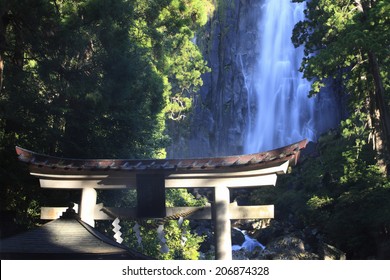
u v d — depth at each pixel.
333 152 36.53
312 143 66.62
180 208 16.02
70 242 12.11
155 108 27.53
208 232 43.75
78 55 23.81
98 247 11.96
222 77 74.12
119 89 22.78
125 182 16.14
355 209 36.81
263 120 73.50
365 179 35.03
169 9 32.97
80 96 23.03
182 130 69.94
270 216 15.63
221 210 15.64
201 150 70.94
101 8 22.75
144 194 15.76
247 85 74.19
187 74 48.94
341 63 31.02
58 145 23.70
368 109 36.25
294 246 35.81
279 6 76.88
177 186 15.83
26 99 22.81
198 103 72.12
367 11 27.89
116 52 22.91
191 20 34.00
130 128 25.06
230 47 74.81
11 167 22.11
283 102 73.81
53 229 12.64
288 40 75.94
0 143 22.33
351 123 35.56
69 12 23.59
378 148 34.44
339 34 30.23
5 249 11.63
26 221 22.30
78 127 23.36
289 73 74.75
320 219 42.38
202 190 53.59
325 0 30.61
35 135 23.19
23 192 22.50
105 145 23.89
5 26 21.09
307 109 72.50
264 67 75.25
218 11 75.31
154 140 30.48
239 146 72.12
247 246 45.75
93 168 15.90
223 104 73.19
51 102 23.91
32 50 22.83
